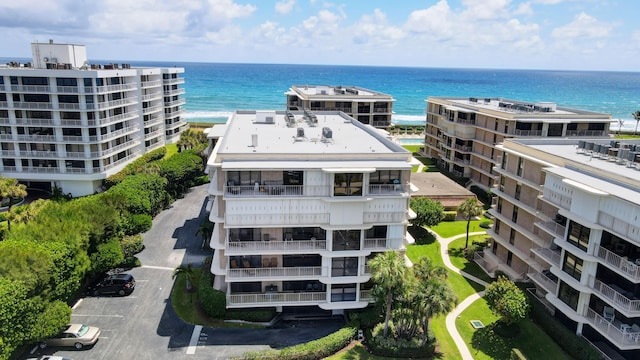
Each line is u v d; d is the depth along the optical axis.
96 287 45.81
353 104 87.69
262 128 53.97
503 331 39.38
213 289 41.78
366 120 89.44
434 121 99.94
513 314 37.47
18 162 71.00
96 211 47.09
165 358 36.34
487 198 74.94
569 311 37.31
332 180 38.06
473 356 37.06
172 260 52.97
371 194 39.41
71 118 69.69
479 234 62.00
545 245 42.56
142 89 88.38
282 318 42.12
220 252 40.66
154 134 94.25
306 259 41.44
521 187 47.12
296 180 39.34
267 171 38.91
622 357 35.47
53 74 66.69
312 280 41.72
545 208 42.91
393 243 40.66
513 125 69.94
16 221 48.31
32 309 34.22
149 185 64.62
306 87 110.56
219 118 179.25
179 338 38.84
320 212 38.72
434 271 37.16
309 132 52.22
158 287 47.06
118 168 77.25
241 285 41.69
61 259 38.31
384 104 89.62
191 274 46.25
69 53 78.00
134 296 45.28
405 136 131.50
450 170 88.88
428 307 34.56
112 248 46.03
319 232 40.41
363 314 40.25
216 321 41.34
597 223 34.75
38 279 35.25
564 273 38.34
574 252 36.41
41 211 46.81
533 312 41.50
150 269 50.75
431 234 61.41
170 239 58.81
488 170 77.88
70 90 67.69
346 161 39.22
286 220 38.59
